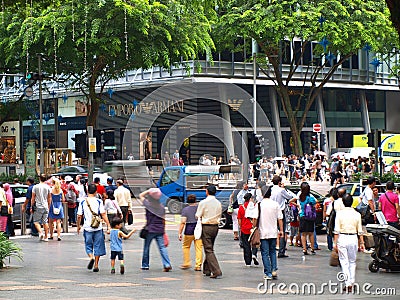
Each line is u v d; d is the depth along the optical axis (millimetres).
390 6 13336
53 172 44312
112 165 42719
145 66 41062
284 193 20625
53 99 62938
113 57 40625
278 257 20219
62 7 39875
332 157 52188
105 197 28641
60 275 16469
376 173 35469
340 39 45656
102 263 18891
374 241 17391
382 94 67188
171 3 41281
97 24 38844
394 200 19703
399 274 17062
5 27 42688
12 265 18406
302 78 58688
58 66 42531
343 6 46562
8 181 40969
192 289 14320
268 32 46219
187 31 41688
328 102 62938
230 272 17156
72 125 61000
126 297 13094
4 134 67875
